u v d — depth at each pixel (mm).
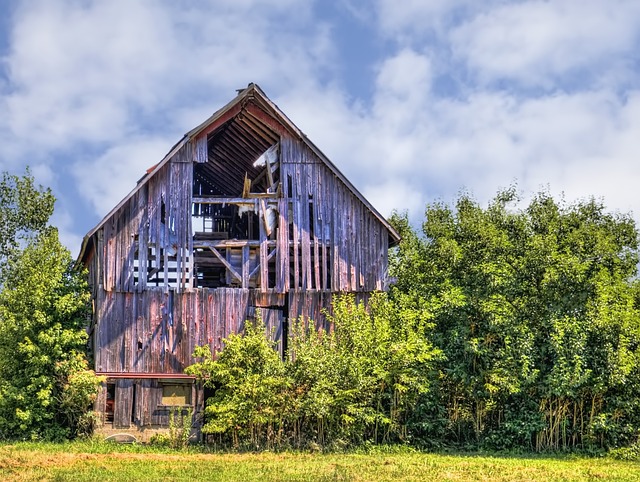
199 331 37406
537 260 38844
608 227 49438
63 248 38906
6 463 29344
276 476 28141
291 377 35969
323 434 35906
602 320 36812
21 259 41094
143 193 37562
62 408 36531
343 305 37312
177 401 37156
